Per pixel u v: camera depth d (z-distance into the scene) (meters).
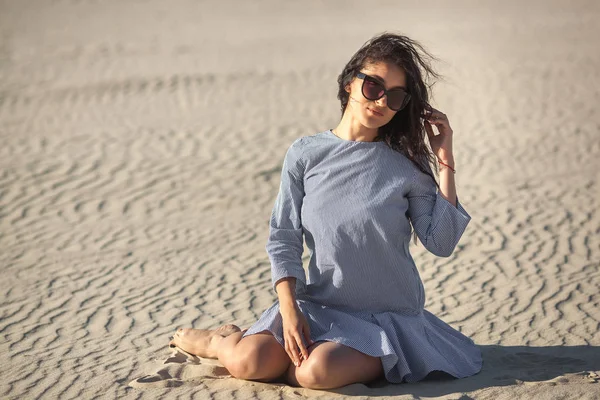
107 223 7.62
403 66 3.67
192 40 19.12
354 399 3.61
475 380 3.88
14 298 5.77
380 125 3.73
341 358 3.65
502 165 9.07
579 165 8.91
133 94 13.45
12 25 22.34
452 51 16.17
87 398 3.85
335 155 3.83
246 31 20.66
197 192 8.49
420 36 18.30
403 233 3.81
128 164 9.55
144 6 27.09
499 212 7.48
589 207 7.46
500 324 4.85
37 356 4.57
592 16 21.22
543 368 4.05
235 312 5.30
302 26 21.45
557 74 13.82
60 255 6.77
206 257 6.60
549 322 4.83
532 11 22.84
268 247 3.88
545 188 8.15
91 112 12.30
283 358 3.85
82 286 5.98
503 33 18.52
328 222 3.77
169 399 3.74
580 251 6.32
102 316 5.32
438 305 5.30
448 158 3.82
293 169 3.89
